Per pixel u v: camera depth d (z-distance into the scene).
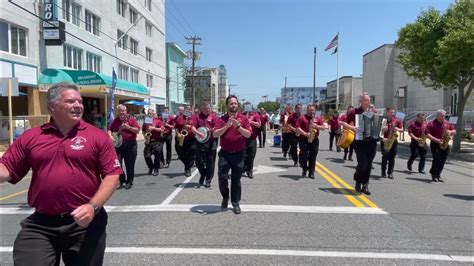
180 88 70.50
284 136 16.42
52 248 2.99
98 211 2.95
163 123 12.70
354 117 9.27
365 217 7.00
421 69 20.61
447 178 11.73
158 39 51.28
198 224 6.55
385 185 10.29
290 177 11.45
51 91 3.05
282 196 8.73
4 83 14.22
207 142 9.89
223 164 7.29
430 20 19.98
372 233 6.07
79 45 28.28
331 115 19.80
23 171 3.09
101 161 3.11
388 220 6.81
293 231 6.15
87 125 3.18
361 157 8.90
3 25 20.47
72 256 3.06
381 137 8.88
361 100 8.90
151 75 48.16
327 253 5.22
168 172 12.68
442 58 17.94
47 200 2.97
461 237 5.93
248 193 9.08
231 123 7.00
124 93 32.38
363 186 9.12
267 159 16.08
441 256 5.14
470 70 18.61
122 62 37.59
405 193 9.21
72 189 2.98
